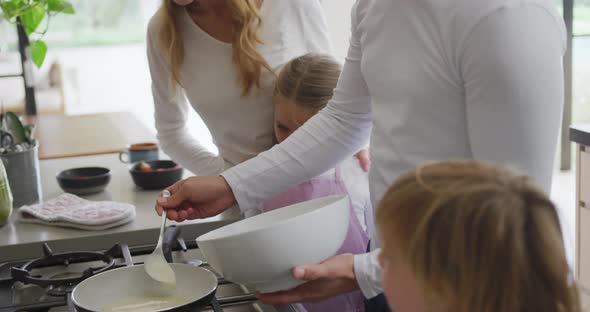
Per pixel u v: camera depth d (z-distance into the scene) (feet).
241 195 4.56
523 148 3.44
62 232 5.60
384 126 4.00
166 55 5.88
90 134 10.09
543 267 2.04
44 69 21.65
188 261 4.91
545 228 2.06
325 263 3.65
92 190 6.71
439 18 3.61
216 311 4.01
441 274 2.10
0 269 4.96
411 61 3.77
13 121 6.56
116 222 5.66
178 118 6.50
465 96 3.66
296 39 5.88
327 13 11.53
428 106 3.76
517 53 3.37
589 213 7.95
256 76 5.65
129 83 25.48
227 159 6.16
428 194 2.19
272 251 3.46
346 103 4.52
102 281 4.17
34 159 6.48
